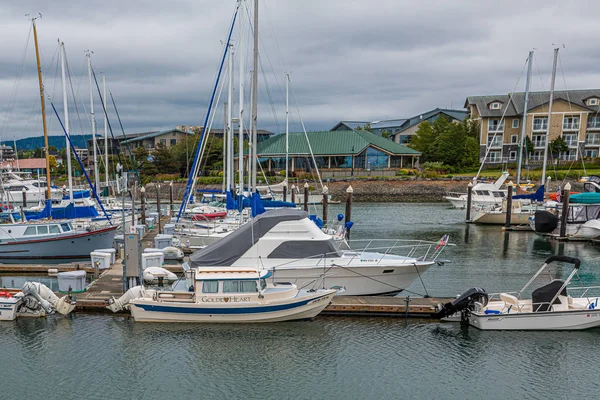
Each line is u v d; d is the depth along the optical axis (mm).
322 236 17875
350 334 15258
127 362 13336
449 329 15688
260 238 17281
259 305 15234
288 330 15383
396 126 108938
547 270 24812
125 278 17375
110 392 12016
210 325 15453
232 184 33531
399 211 53344
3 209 35000
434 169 75562
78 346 14133
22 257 24531
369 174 71375
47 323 15641
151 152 83875
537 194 41844
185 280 17375
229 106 32406
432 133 86312
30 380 12422
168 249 24641
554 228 34812
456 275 23609
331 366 13359
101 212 36500
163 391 12102
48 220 26625
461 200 54875
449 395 12070
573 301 16734
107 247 26234
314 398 11914
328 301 15953
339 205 60188
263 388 12289
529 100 78375
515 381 12703
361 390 12258
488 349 14352
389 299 17328
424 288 19891
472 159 78500
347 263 17547
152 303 15203
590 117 76625
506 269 25016
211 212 37375
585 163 73125
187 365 13258
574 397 12023
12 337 14664
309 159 71500
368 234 36500
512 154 78562
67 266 22141
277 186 54656
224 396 11953
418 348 14414
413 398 11945
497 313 15680
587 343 14719
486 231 38125
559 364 13531
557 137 75438
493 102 79062
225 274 15492
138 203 50625
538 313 15320
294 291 15773
